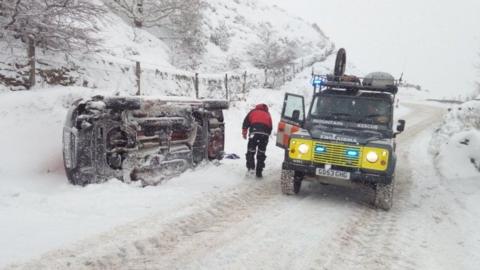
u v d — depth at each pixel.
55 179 7.14
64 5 11.04
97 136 6.77
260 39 41.56
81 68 13.04
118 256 4.36
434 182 9.50
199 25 31.17
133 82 15.01
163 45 26.36
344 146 6.82
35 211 5.52
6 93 8.82
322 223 5.99
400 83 7.90
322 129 7.66
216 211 6.22
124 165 7.15
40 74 11.38
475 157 10.57
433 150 14.16
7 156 7.14
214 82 21.72
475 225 6.19
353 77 8.23
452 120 16.38
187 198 6.73
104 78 13.71
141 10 26.12
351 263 4.60
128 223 5.34
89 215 5.52
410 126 21.86
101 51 15.02
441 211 7.02
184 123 8.41
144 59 19.91
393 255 4.89
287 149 7.55
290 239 5.22
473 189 8.52
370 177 6.68
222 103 9.95
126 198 6.34
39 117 8.20
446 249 5.17
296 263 4.50
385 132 7.61
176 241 4.91
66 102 8.81
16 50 11.09
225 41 36.44
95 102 6.66
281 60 35.78
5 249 4.27
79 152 6.55
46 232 4.82
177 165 8.26
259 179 8.75
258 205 6.74
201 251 4.65
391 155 6.75
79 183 6.66
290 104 8.70
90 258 4.25
